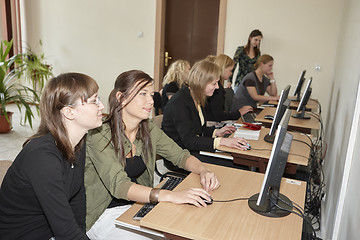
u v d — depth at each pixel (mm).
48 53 6016
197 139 2229
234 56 4727
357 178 1458
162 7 5207
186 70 3562
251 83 3965
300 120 3117
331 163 2828
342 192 1787
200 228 1212
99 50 5727
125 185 1455
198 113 2406
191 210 1332
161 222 1239
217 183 1537
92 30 5688
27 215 1197
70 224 1150
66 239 1146
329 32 4570
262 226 1242
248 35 4910
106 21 5578
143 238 1489
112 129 1548
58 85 1179
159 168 3600
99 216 1597
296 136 2473
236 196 1464
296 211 1364
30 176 1120
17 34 5957
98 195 1578
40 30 5980
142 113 1559
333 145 2906
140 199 1418
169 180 1771
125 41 5535
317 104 4102
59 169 1161
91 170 1569
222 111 3154
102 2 5531
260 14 4801
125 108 1562
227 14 4945
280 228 1236
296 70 4801
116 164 1508
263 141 2268
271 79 4453
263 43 4859
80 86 1188
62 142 1193
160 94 3844
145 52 5453
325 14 4543
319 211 2764
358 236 1199
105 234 1542
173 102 2336
